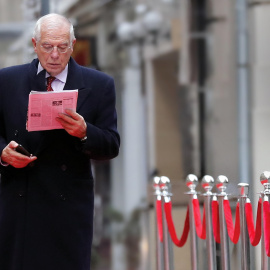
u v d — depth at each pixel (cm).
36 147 1249
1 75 1280
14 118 1259
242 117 2656
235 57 2677
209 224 1520
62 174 1254
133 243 3180
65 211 1254
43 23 1213
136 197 3291
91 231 1285
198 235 1557
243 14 2653
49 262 1252
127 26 3197
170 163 3180
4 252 1270
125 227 3278
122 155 3394
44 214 1252
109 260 3138
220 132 2752
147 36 3238
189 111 3009
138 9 3197
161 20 3142
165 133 3166
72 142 1252
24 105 1257
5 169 1261
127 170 3362
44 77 1261
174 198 2291
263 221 1390
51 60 1212
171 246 1681
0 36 2734
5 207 1268
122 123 3400
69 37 1218
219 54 2775
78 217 1262
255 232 1420
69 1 2828
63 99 1180
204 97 2900
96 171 3359
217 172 2733
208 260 1522
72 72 1266
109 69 3306
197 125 2952
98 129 1244
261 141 2608
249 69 2642
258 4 2617
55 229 1252
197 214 1570
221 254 1491
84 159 1270
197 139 2934
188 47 2961
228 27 2711
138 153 3369
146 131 3325
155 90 3288
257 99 2622
